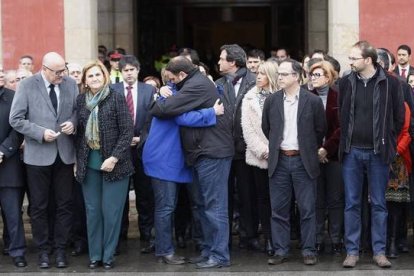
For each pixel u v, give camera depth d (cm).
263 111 848
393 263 848
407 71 1123
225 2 1972
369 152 820
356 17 1234
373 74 818
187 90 823
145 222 933
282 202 845
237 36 2030
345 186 833
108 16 1672
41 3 1253
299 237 919
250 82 890
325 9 1692
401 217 884
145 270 834
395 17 1232
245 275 812
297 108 831
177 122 828
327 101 869
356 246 836
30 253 909
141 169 912
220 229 838
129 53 1677
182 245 927
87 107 826
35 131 821
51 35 1255
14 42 1255
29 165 833
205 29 2005
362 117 819
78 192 889
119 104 827
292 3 1923
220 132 834
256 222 908
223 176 838
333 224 887
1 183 845
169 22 1947
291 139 832
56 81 829
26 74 961
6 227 901
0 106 848
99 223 841
